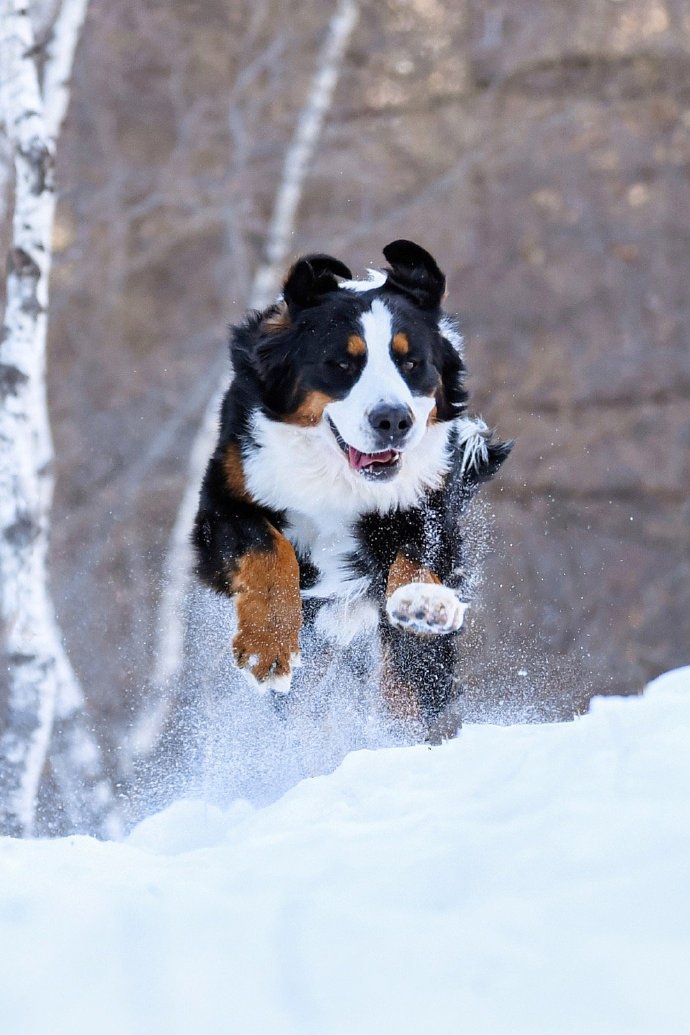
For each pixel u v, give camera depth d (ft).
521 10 97.76
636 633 85.97
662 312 97.14
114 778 57.88
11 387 39.22
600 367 94.99
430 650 30.42
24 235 39.34
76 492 80.94
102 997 13.14
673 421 93.56
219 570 28.12
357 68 93.30
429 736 30.81
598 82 98.27
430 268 28.27
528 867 15.56
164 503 79.36
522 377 94.48
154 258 89.56
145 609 72.84
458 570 29.68
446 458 29.14
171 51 88.38
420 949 13.66
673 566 88.53
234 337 29.53
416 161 92.94
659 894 14.29
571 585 85.05
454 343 29.40
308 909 14.78
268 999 12.99
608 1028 12.00
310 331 27.35
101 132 88.12
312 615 30.04
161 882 16.85
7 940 14.57
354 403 26.43
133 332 88.69
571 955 13.23
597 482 91.09
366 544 29.01
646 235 98.07
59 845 20.38
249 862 17.72
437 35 95.76
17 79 39.52
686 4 99.96
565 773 18.20
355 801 20.97
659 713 19.60
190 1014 12.74
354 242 89.30
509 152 94.58
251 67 83.51
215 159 88.53
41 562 39.50
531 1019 12.24
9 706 39.11
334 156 89.15
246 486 28.63
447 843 16.62
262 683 26.02
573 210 97.40
